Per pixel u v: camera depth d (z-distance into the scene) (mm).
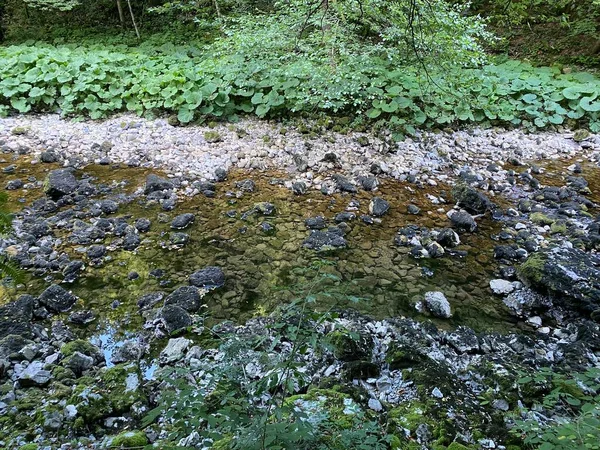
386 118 8125
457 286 4727
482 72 8727
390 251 5281
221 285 4652
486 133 8172
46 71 8602
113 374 3357
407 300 4500
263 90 8336
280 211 6027
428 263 5078
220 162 7160
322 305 4363
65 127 8109
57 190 6094
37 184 6469
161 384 3350
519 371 3498
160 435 2928
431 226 5746
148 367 3633
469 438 2916
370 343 3734
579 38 11281
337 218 5836
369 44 7969
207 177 6789
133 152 7402
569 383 3275
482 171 7105
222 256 5125
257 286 4648
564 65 10586
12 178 6598
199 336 3926
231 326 4031
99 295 4477
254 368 2980
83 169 6945
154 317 4145
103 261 4973
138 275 4777
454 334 4008
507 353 3850
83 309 4277
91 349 3689
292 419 2318
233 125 8086
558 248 4832
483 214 6047
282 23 7750
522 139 8031
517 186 6719
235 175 6883
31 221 5582
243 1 10539
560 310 4328
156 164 7109
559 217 5895
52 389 3264
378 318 4234
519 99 8500
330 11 7031
